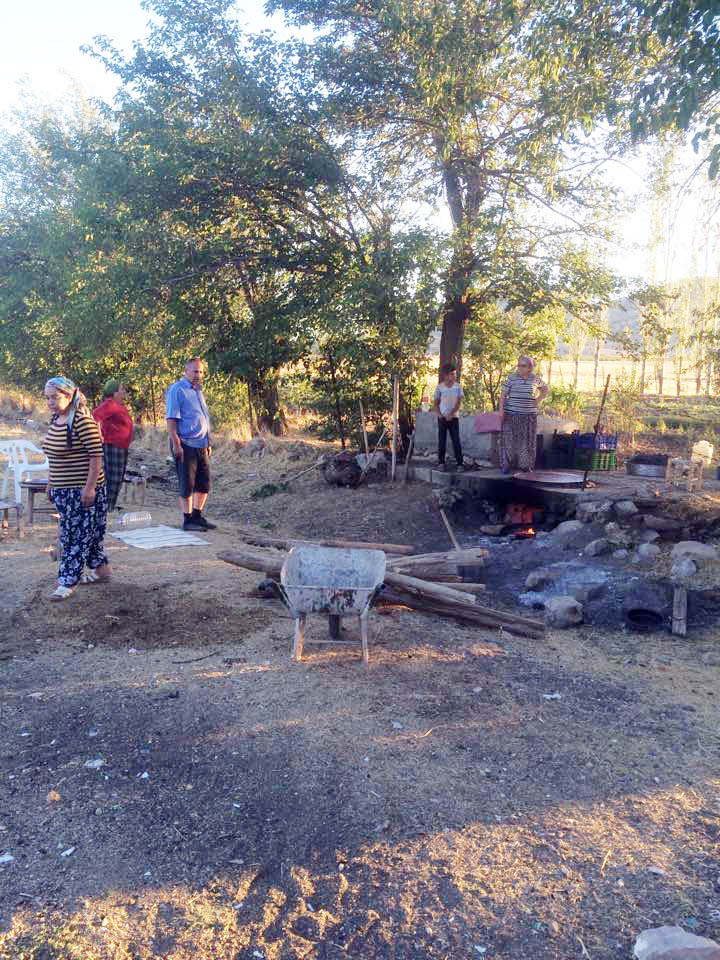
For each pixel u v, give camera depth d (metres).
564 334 17.22
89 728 4.46
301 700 4.89
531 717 4.93
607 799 3.97
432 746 4.41
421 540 10.85
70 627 6.05
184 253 14.70
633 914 3.12
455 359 15.45
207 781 3.94
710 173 7.77
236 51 14.98
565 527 9.84
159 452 19.31
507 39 11.18
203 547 8.75
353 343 13.52
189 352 15.95
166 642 5.87
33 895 3.08
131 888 3.14
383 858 3.37
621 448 15.96
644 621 7.72
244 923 3.00
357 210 14.67
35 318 24.86
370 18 13.88
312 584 5.91
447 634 6.57
